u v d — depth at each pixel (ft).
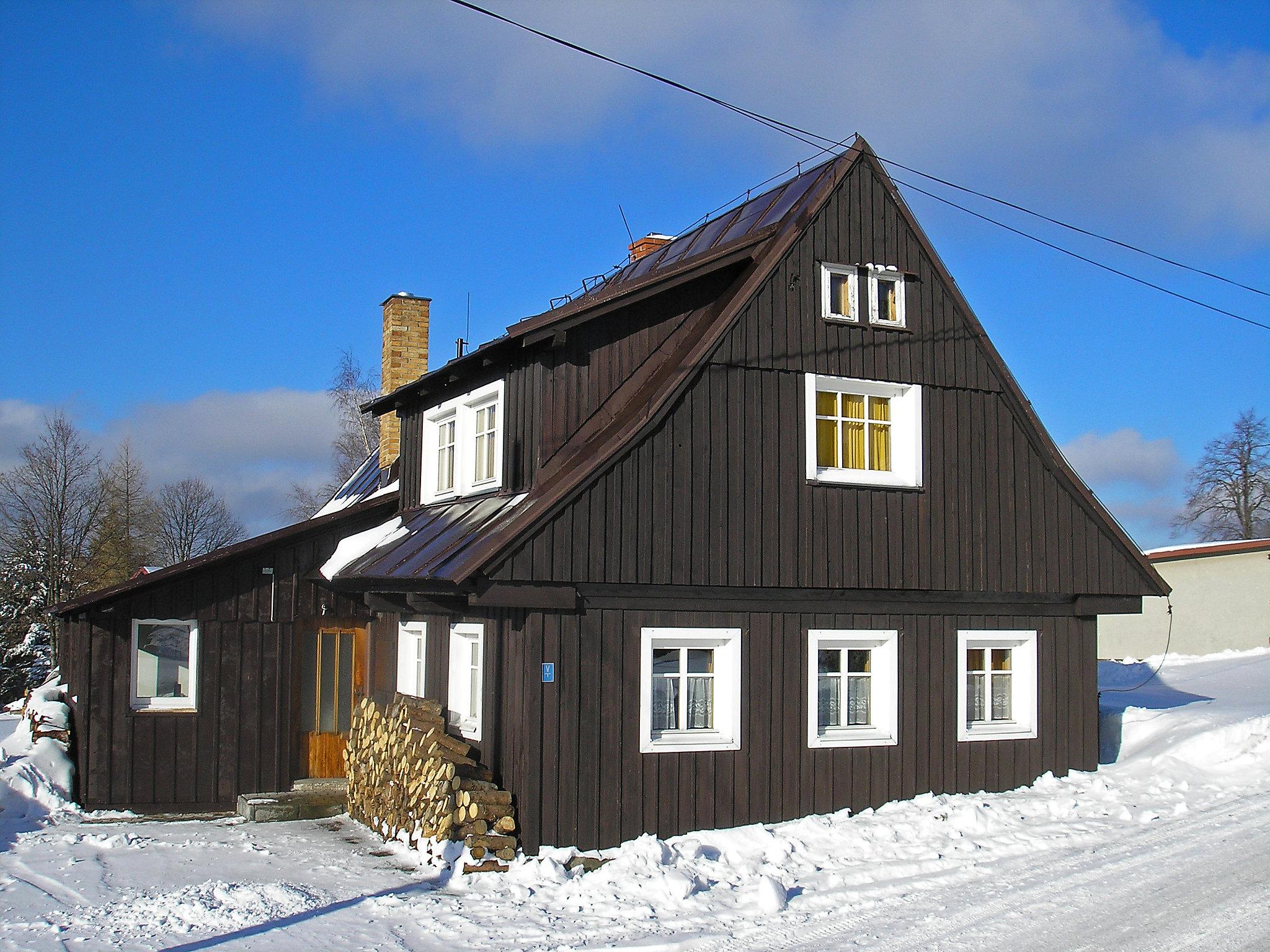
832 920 29.30
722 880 33.42
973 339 46.68
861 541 43.04
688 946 27.30
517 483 43.39
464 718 42.83
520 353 43.78
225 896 32.22
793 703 41.27
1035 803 42.50
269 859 37.81
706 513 39.96
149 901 31.71
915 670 43.98
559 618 37.40
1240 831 37.81
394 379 69.72
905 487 44.14
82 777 47.75
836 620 42.42
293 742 51.29
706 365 40.73
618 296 42.70
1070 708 47.47
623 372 43.47
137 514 174.91
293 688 51.44
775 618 41.24
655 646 39.40
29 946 27.73
